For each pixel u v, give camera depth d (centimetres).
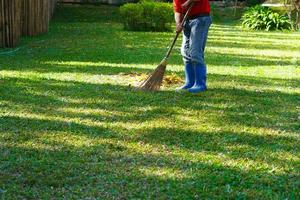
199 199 543
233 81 985
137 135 687
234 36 1867
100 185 564
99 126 712
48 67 1069
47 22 1708
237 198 546
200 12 856
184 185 566
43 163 603
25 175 578
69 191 553
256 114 785
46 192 550
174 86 925
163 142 668
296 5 2230
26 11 1570
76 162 607
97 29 1959
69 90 880
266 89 935
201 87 892
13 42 1334
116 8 2703
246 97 872
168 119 750
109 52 1304
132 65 1124
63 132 689
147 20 1972
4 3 1304
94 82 945
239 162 620
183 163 612
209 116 769
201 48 878
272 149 658
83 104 805
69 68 1066
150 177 580
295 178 589
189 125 729
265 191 559
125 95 855
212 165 609
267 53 1404
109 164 606
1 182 565
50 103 805
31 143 654
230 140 681
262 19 2214
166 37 1744
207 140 680
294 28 2250
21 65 1080
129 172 590
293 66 1184
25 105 792
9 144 650
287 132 718
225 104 827
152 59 1211
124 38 1658
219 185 569
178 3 856
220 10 2775
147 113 771
